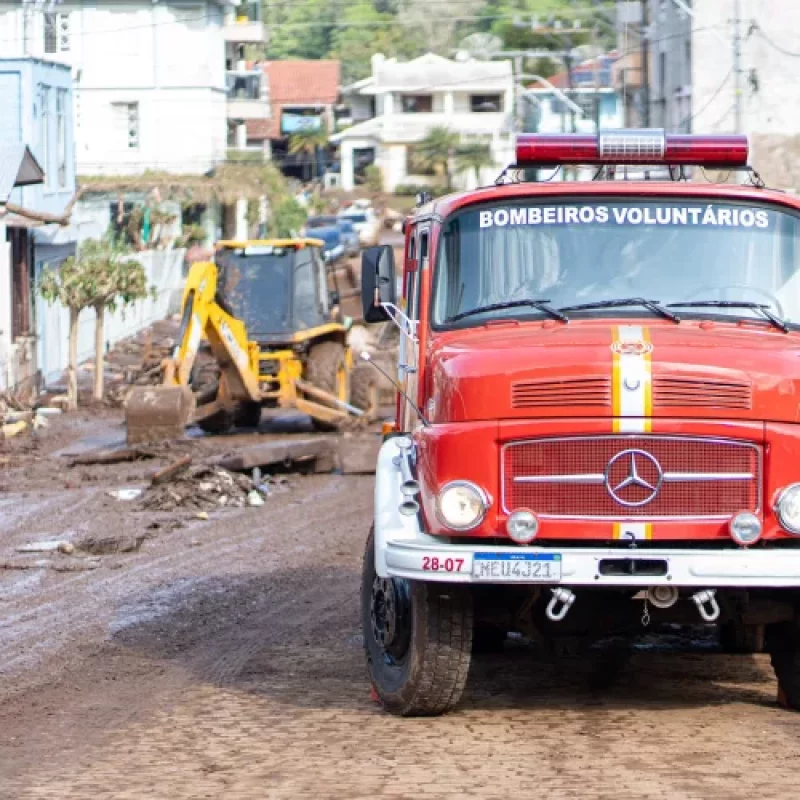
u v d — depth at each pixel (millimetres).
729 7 72938
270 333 51312
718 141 19141
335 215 154250
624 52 97938
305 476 42344
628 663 20344
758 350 16031
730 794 14039
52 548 30391
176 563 28875
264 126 192875
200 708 18047
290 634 22547
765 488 15617
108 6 125562
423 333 17516
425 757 15484
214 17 129750
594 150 19125
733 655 20766
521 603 16891
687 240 17594
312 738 16422
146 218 107188
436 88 189000
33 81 67125
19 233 62906
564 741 16062
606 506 15594
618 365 15578
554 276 17500
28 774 15305
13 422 51406
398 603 17094
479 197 17750
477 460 15711
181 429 45406
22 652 21453
